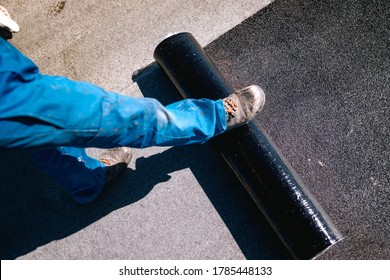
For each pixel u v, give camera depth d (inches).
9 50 47.3
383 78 82.3
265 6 95.0
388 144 77.9
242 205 81.8
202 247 81.6
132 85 96.6
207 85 80.4
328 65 86.2
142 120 59.4
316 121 83.0
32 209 92.7
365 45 85.7
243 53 92.7
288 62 88.9
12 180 95.7
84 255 87.0
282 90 87.0
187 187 85.8
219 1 98.1
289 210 70.1
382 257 73.0
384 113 80.0
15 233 91.9
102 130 54.5
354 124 80.8
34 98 47.4
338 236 68.4
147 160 90.0
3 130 47.1
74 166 78.2
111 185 90.4
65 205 91.3
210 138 73.4
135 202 87.7
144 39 99.5
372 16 87.6
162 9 100.8
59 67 102.1
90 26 103.8
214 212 82.9
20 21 108.6
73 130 51.6
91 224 88.7
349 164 78.7
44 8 108.1
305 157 81.4
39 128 49.0
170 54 84.6
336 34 88.3
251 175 73.9
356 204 76.2
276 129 84.8
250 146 74.5
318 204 72.6
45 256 88.7
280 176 71.6
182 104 70.6
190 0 99.8
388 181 75.8
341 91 83.7
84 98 51.9
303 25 90.9
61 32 105.2
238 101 73.0
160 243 84.0
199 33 97.3
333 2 90.7
